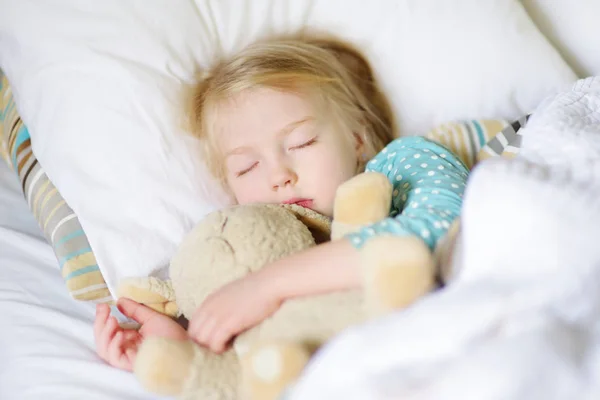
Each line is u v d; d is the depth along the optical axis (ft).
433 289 2.12
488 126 3.64
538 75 3.76
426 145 3.26
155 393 2.28
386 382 1.68
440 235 2.43
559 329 1.71
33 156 3.64
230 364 2.31
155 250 3.11
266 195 3.18
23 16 3.47
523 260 1.90
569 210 1.98
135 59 3.39
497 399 1.56
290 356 1.91
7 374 2.70
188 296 2.63
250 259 2.53
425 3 3.73
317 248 2.34
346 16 3.74
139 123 3.31
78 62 3.36
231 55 3.67
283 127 3.19
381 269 1.96
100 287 3.07
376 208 2.51
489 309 1.72
